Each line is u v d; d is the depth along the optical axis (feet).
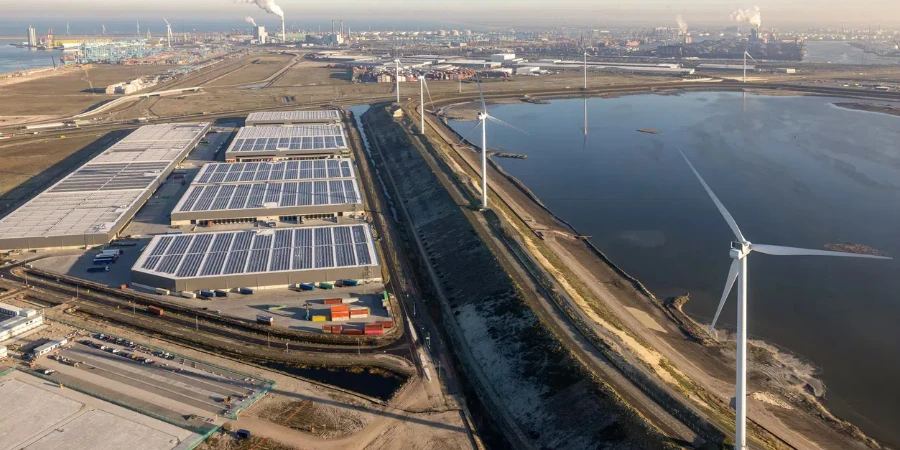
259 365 337.72
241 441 274.77
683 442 261.03
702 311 414.41
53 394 304.30
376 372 335.47
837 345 371.76
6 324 363.76
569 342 337.72
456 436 283.79
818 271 474.90
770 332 386.93
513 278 414.82
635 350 336.90
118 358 339.57
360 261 440.04
